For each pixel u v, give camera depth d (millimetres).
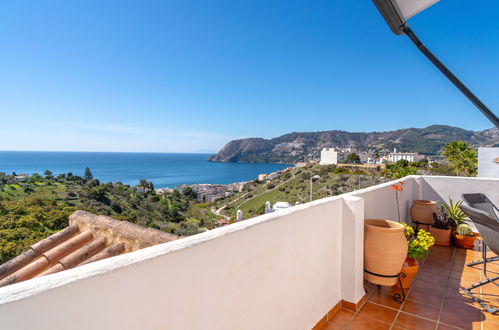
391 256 2035
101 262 748
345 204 2076
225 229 1148
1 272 1702
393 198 3336
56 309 627
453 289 2381
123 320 764
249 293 1251
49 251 1901
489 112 1531
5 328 549
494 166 8250
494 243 2143
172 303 905
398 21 1450
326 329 1853
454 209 3668
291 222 1548
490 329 1832
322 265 1871
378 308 2092
